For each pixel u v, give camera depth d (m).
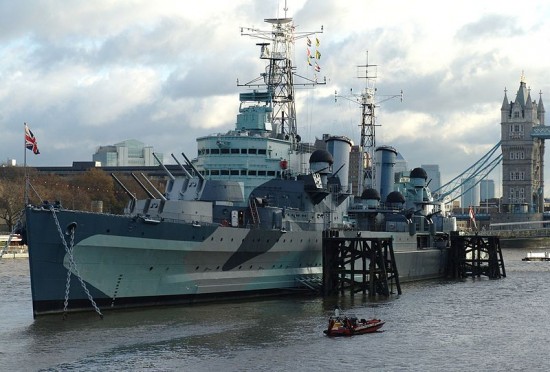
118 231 55.59
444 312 64.50
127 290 57.50
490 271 104.44
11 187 149.38
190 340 49.72
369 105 114.88
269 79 82.50
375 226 91.00
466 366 45.00
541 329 56.50
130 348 47.12
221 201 67.06
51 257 53.09
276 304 65.75
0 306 63.06
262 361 45.06
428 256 97.94
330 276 72.25
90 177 162.75
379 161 104.50
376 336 52.97
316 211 77.38
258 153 73.69
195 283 61.78
